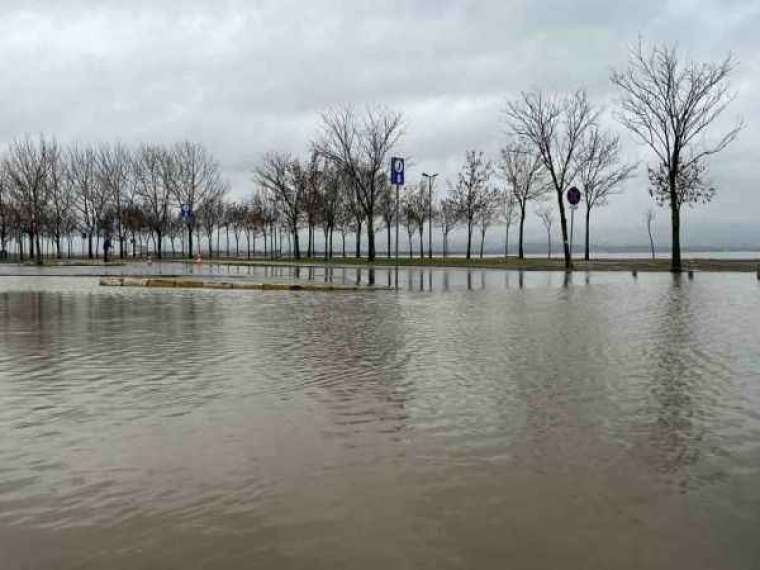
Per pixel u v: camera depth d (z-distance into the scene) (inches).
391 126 2218.3
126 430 235.8
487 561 136.9
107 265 2119.8
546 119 1601.9
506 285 1050.1
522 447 215.2
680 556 139.3
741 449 213.0
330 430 235.6
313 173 2456.9
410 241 2768.2
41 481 184.5
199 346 428.5
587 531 151.4
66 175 2536.9
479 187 2308.1
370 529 152.5
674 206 1386.6
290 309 672.4
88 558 139.2
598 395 288.0
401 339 458.9
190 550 142.4
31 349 415.2
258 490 176.9
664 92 1342.3
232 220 3316.9
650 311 638.5
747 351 404.2
